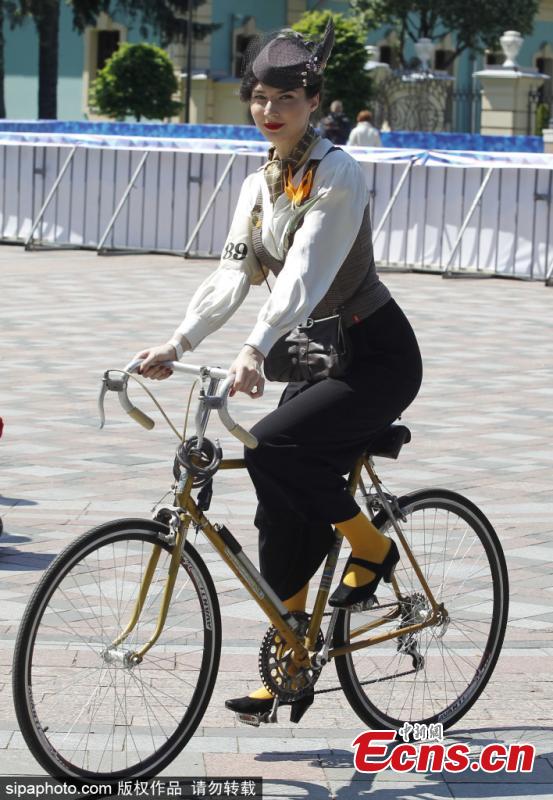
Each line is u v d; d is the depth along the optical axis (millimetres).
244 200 11125
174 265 49438
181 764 10859
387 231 49094
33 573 15781
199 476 10445
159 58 97062
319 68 10711
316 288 10438
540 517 18703
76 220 54000
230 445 22609
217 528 10641
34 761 10758
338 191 10578
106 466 21172
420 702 11789
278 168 10859
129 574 10250
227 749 11180
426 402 26812
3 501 18969
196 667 10656
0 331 34000
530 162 46875
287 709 12133
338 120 72438
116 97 96500
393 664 11789
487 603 12133
